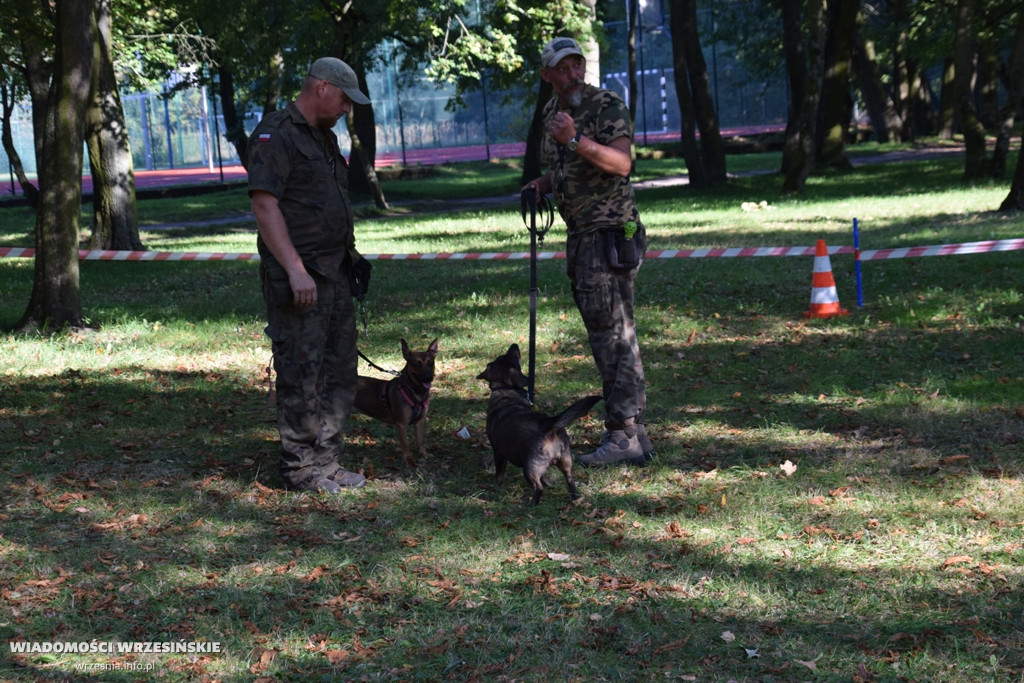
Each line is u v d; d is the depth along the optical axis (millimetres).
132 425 6691
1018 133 42406
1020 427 5715
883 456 5410
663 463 5520
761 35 47125
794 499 4844
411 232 20875
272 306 5039
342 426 5418
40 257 10102
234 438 6355
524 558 4234
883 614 3604
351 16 25312
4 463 5828
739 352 8258
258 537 4621
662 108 65250
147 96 66000
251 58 27312
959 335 8180
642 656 3373
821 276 9484
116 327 10359
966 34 22922
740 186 29078
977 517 4441
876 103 45938
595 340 5504
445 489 5238
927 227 15219
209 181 48125
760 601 3756
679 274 12523
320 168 4992
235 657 3447
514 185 37406
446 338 9227
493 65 24953
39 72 21359
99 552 4414
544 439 4801
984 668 3172
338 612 3783
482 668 3314
